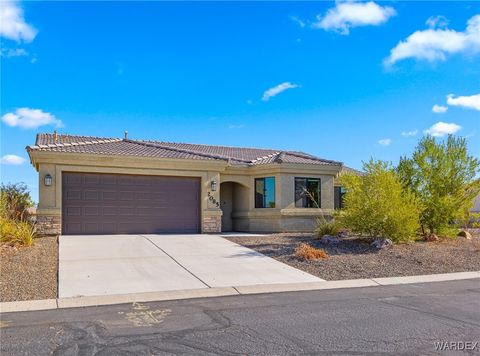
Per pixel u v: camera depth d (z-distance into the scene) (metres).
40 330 7.05
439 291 10.41
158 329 7.13
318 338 6.73
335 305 8.88
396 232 16.78
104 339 6.61
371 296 9.80
